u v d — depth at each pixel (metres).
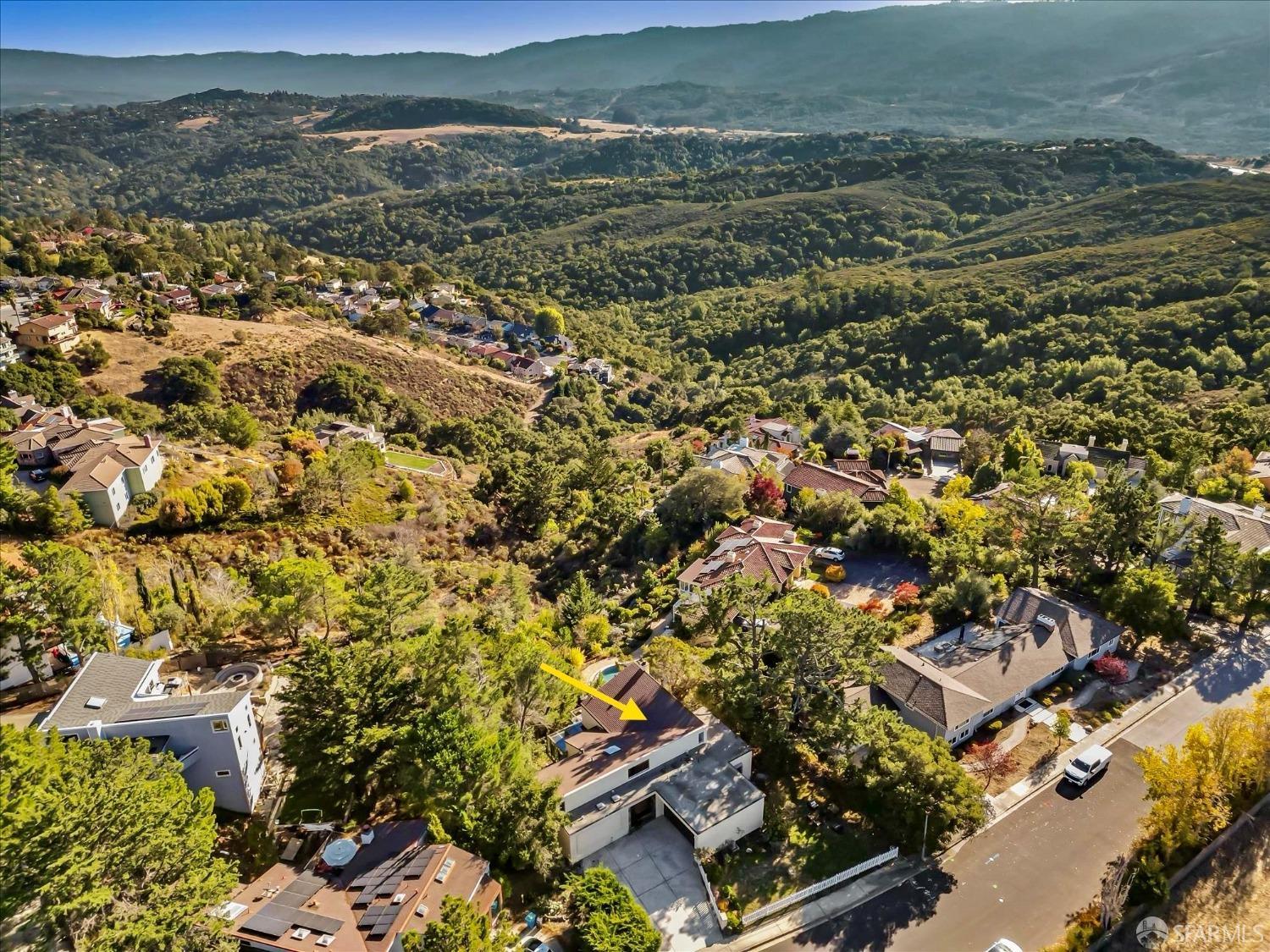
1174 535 64.00
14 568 53.75
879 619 56.28
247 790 40.78
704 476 85.81
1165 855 40.38
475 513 98.25
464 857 36.59
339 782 39.44
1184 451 88.25
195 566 69.50
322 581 57.91
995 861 41.41
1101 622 57.81
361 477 90.44
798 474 93.88
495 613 64.06
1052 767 47.56
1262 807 43.81
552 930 36.41
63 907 26.47
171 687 44.88
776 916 38.50
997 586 63.25
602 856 41.59
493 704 44.19
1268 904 38.59
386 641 47.44
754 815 42.94
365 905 33.81
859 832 43.28
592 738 47.16
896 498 83.25
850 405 133.00
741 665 50.38
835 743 45.84
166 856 30.42
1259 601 59.47
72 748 33.00
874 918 38.34
